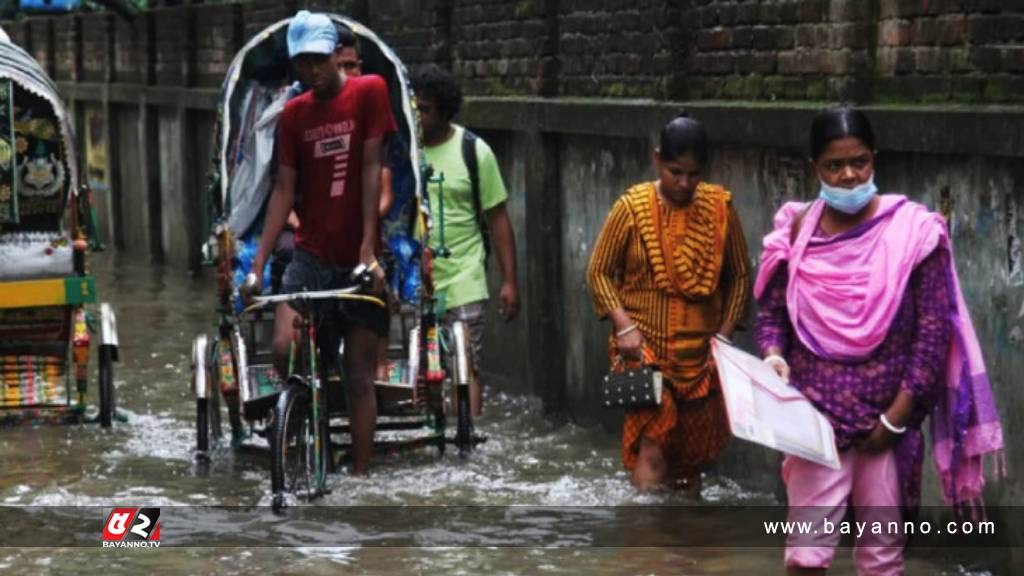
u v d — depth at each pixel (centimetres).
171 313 4062
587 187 2634
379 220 2188
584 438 2547
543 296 2750
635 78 2498
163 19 5047
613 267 2025
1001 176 1722
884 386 1459
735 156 2234
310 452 2131
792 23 2125
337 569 1803
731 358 1412
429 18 3194
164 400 2936
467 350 2411
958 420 1463
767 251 1511
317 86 2111
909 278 1453
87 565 1836
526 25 2828
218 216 2392
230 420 2419
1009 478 1736
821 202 1489
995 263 1739
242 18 4425
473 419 2725
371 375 2200
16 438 2583
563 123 2642
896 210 1461
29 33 6688
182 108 4803
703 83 2352
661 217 1997
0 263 2659
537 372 2772
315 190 2153
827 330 1470
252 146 2359
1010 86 1739
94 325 2934
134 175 5478
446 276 2520
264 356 2377
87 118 5966
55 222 2698
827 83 2055
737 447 2220
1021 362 1705
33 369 2722
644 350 2000
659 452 2062
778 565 1798
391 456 2391
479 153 2525
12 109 2622
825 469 1465
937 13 1852
